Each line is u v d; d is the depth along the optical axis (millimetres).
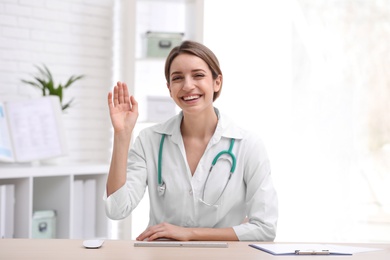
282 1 4926
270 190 2129
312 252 1691
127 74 4262
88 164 3939
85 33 4512
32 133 3773
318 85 4961
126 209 2072
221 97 4859
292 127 4957
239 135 2201
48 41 4316
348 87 4961
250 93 4910
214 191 2156
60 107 3904
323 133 4953
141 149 2260
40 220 3639
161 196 2217
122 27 4633
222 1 4832
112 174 2039
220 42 4844
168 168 2195
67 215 3721
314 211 4926
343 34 4977
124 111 2057
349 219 4918
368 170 4938
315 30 4965
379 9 4945
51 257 1606
